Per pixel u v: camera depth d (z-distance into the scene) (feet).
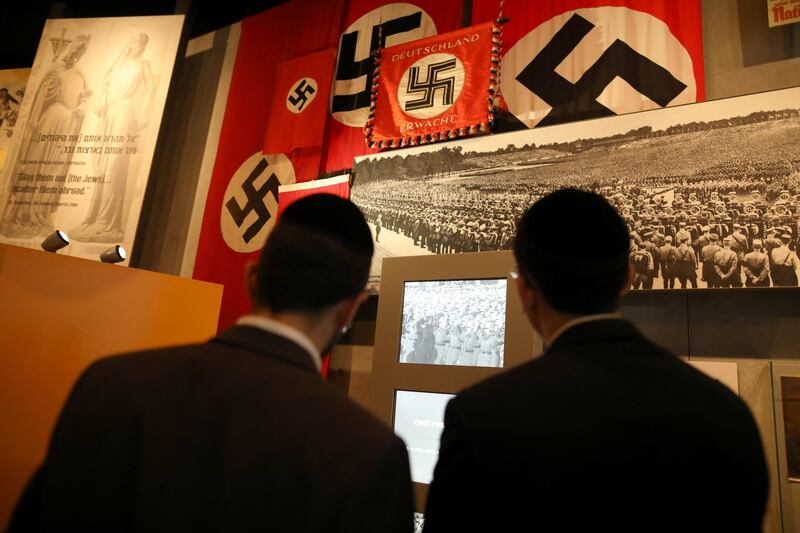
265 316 2.65
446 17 13.62
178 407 2.21
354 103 14.37
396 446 2.26
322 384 2.42
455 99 12.17
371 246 2.93
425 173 12.03
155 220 17.20
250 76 16.85
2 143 18.22
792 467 7.79
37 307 6.35
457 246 11.19
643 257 9.15
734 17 10.37
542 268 2.96
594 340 2.77
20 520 2.15
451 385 8.65
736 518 2.32
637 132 9.71
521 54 12.00
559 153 10.41
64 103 16.72
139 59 16.89
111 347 6.99
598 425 2.39
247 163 15.80
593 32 11.25
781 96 8.72
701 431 2.40
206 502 2.03
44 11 19.01
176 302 7.82
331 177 13.92
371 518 2.03
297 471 2.06
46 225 15.78
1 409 5.95
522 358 8.07
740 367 8.67
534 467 2.33
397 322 9.48
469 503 2.42
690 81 10.05
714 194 8.86
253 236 14.82
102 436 2.18
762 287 8.25
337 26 15.42
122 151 16.10
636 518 2.24
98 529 2.04
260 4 18.47
